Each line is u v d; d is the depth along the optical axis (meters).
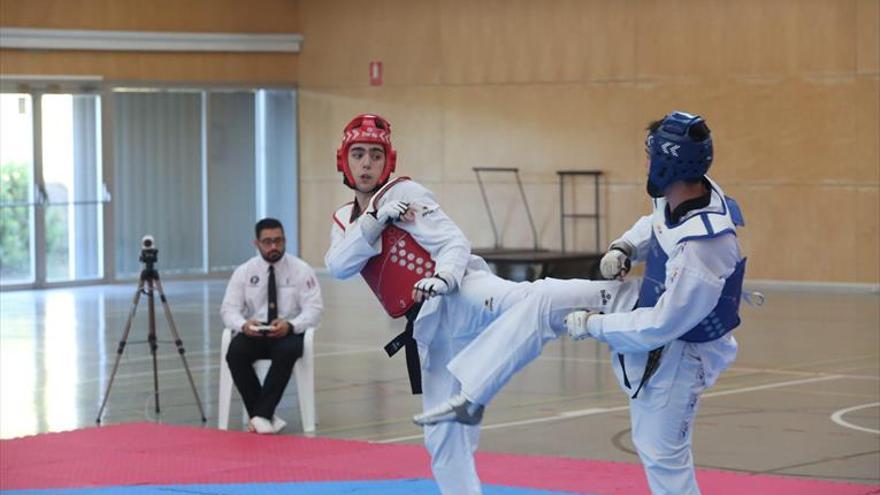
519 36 27.05
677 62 25.31
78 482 9.84
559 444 11.39
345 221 7.23
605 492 9.26
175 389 14.70
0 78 25.89
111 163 27.28
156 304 23.67
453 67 27.83
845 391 13.95
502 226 27.39
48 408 13.52
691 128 5.99
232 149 28.98
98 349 17.84
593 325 6.11
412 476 9.94
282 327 12.12
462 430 7.03
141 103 27.75
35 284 26.50
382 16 28.61
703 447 11.19
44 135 26.53
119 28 27.23
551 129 26.73
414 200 6.89
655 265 6.14
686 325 5.99
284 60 29.41
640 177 25.78
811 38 24.02
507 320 6.30
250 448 11.19
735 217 6.20
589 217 26.33
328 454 10.88
